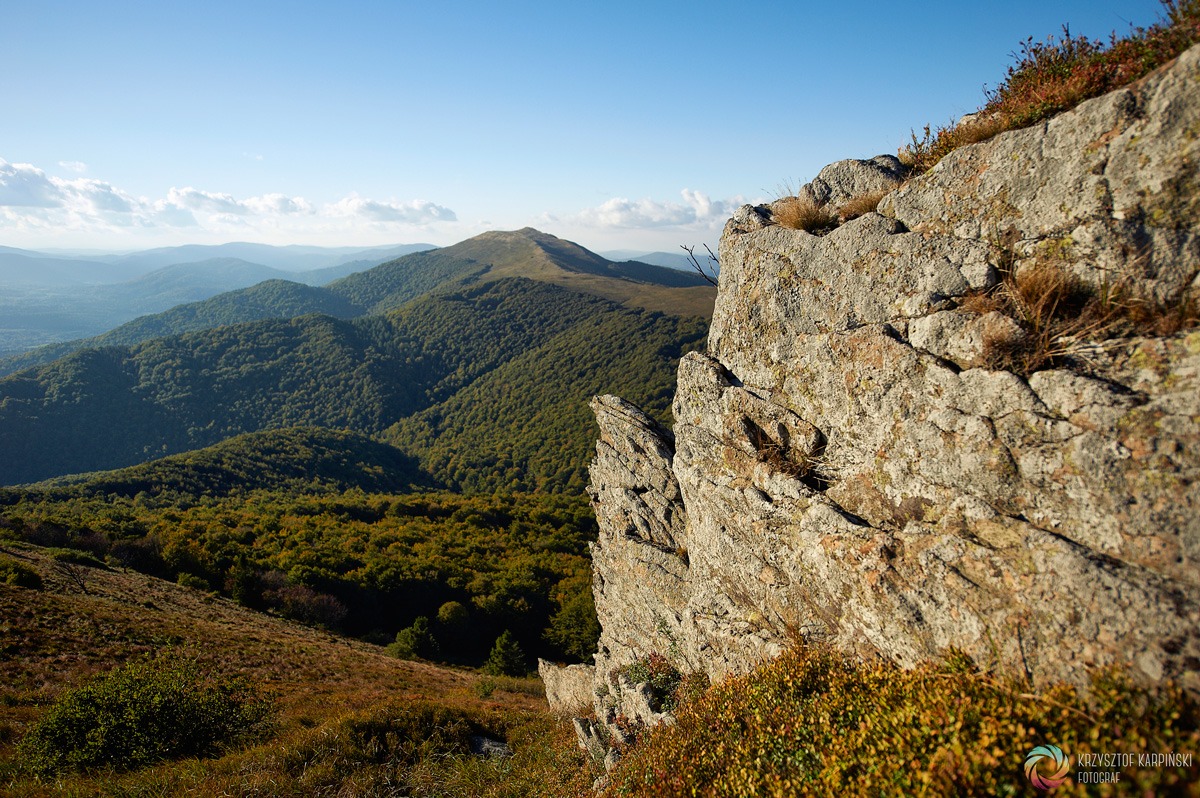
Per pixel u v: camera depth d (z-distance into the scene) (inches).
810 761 228.4
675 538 588.4
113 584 2097.7
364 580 2915.8
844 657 293.0
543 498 4810.5
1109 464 199.0
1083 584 190.5
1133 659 174.2
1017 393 236.1
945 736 180.9
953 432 258.4
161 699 631.2
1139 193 229.8
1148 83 229.5
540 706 1156.5
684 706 391.2
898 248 314.2
